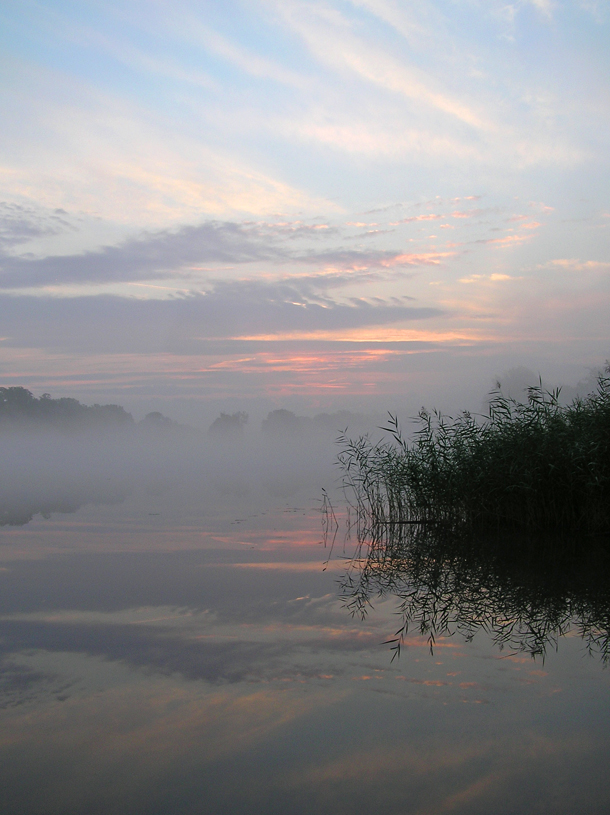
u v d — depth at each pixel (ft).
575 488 21.54
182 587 15.62
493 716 8.21
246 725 8.07
